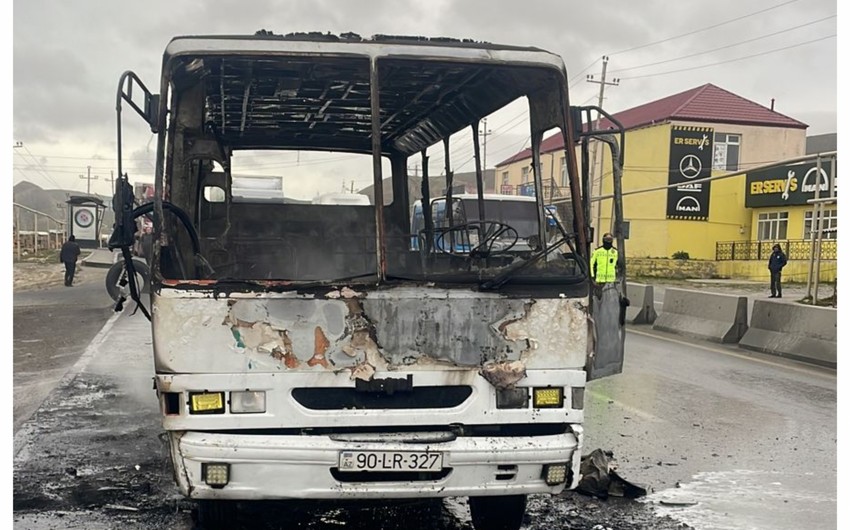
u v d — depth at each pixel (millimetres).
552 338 4086
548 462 3932
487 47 4324
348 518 4812
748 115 38750
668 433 7129
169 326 3686
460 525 4750
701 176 37938
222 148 5641
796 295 26328
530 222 4902
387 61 4188
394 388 3865
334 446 3674
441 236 6039
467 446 3807
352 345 3840
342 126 6102
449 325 3957
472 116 5578
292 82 4754
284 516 4812
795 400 8727
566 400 4086
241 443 3633
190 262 4203
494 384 3971
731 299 13773
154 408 7535
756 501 5320
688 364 11195
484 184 5773
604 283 4883
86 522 4625
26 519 4652
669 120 37656
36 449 6117
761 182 37031
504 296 4039
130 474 5531
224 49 4020
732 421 7645
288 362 3768
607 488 5383
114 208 3969
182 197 4246
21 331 12906
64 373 9266
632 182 38938
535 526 4758
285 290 3779
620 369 5012
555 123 4516
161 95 3977
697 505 5219
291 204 6012
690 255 38344
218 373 3707
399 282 3920
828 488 5609
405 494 3756
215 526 4438
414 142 6402
